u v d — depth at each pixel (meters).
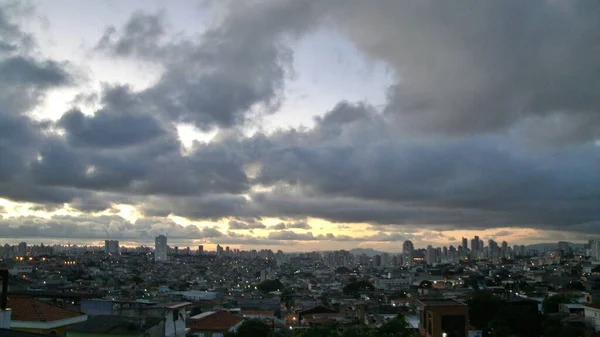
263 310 105.06
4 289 27.77
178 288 174.25
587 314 75.06
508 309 80.44
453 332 65.06
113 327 29.86
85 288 120.81
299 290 185.75
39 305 35.28
